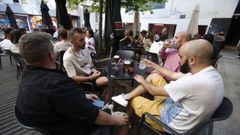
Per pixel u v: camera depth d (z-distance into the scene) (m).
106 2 3.96
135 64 2.58
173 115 1.21
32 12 11.13
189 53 1.11
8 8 7.50
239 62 6.09
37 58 0.87
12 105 2.42
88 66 2.36
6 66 4.44
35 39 0.85
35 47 0.84
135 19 7.66
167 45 2.79
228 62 6.08
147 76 2.00
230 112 1.00
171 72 1.92
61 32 3.02
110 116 1.07
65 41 3.06
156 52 3.40
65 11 4.39
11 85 3.16
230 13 7.74
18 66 3.42
